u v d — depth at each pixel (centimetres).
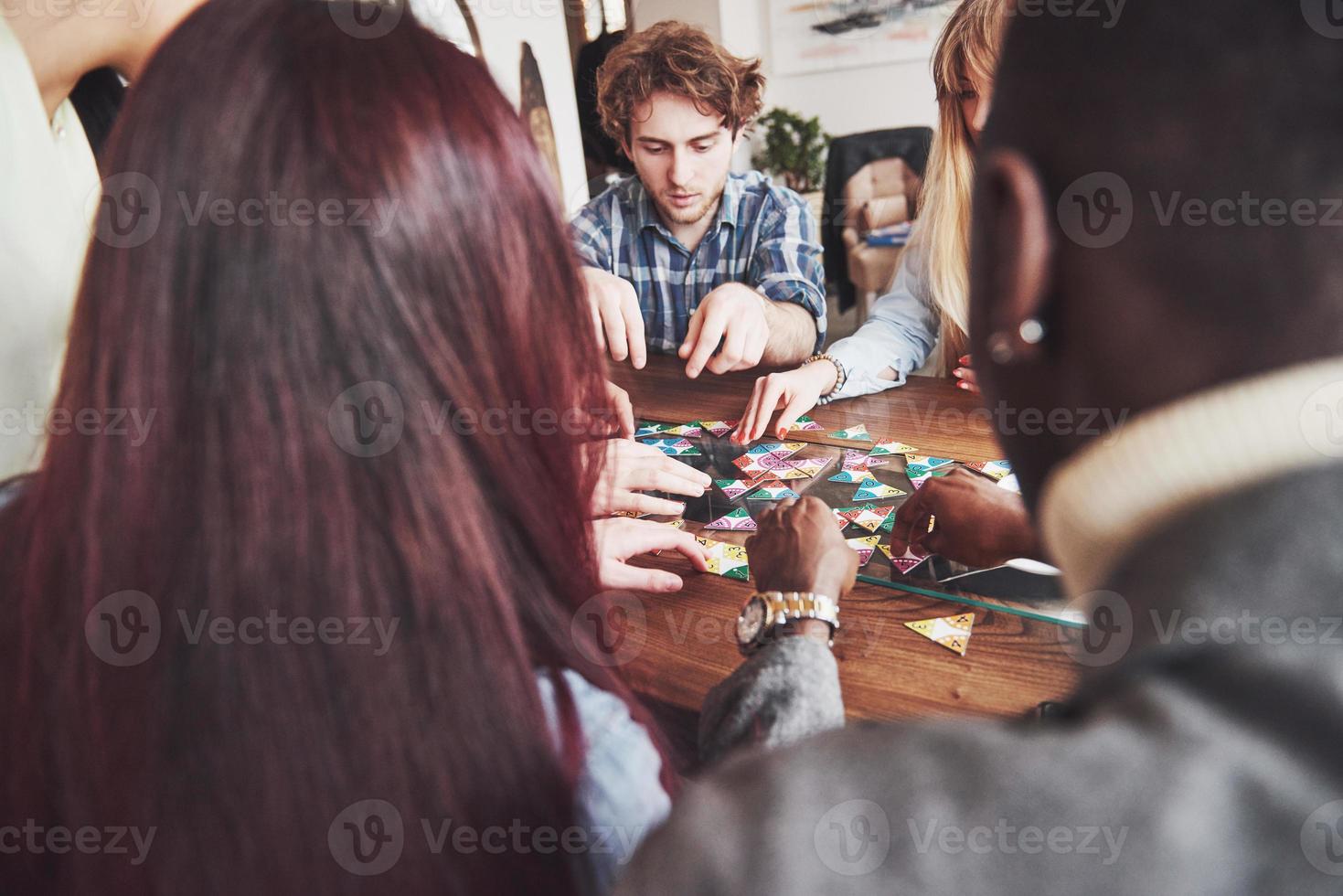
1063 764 20
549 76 319
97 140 107
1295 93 21
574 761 38
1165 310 23
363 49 37
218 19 36
